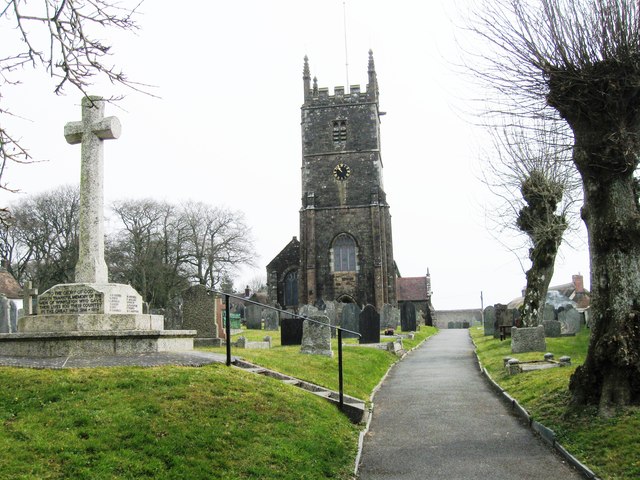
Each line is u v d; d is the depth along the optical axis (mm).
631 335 10625
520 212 26422
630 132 10859
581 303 61062
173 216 62312
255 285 124500
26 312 29438
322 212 59219
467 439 11203
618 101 10758
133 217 60062
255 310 39781
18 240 52625
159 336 12312
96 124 13289
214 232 64250
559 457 9703
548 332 28484
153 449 7855
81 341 11867
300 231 58938
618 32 10461
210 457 8031
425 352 30922
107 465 7273
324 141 60281
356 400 13414
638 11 10336
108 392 9445
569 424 10625
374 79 60469
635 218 10984
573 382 11406
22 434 7797
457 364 24250
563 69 11031
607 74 10672
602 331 11102
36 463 7051
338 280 58031
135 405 9039
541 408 12195
